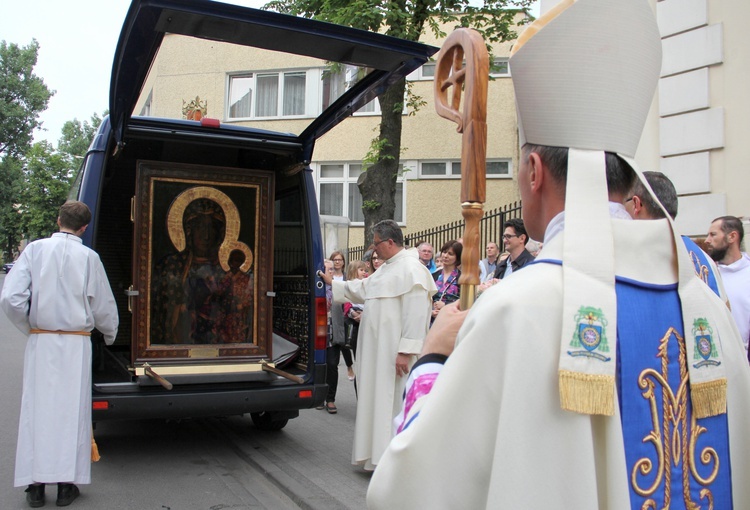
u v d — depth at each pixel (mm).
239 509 4168
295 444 5645
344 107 4770
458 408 1102
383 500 1135
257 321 5410
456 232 11594
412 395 1312
